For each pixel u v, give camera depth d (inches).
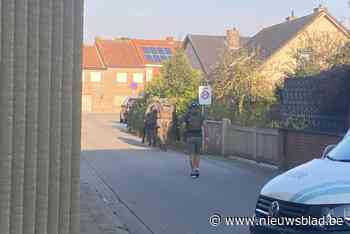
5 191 132.7
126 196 504.1
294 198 226.7
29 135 134.1
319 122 647.8
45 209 135.8
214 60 2262.6
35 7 134.3
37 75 134.6
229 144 887.7
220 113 1005.2
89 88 3225.9
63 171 137.3
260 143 772.0
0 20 131.8
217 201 475.5
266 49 1796.3
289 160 668.7
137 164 761.0
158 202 474.6
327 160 269.0
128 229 374.9
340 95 618.5
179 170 695.7
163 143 1029.2
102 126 1769.2
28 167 134.2
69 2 137.5
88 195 507.8
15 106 132.9
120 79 3265.3
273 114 868.0
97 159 823.1
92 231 364.5
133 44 3454.7
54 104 136.2
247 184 576.1
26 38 133.7
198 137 629.9
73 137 138.6
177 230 370.0
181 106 1090.7
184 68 1258.6
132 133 1437.0
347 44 800.3
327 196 219.0
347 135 312.3
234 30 1977.1
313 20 1785.2
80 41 139.0
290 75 1034.1
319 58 1069.8
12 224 133.2
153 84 1316.4
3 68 132.1
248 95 1139.3
